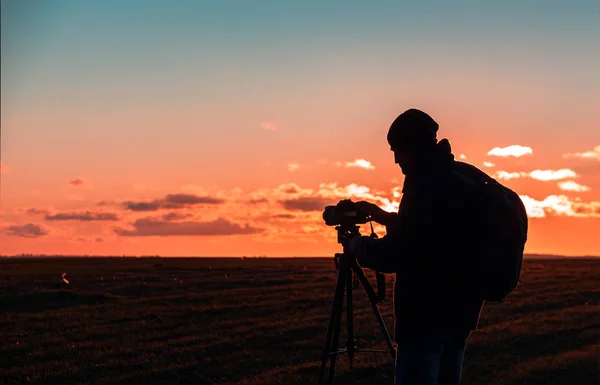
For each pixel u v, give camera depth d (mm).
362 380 14508
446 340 5848
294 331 22656
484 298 5789
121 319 26766
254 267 54500
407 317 5801
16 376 16812
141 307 30297
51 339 22125
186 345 20672
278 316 27016
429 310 5703
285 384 14188
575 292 32812
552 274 44188
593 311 25750
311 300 31422
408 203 5738
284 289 36875
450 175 5707
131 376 16469
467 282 5672
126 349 20031
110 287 37688
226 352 19594
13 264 60844
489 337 19344
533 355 16859
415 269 5727
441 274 5645
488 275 5621
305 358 18156
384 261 5773
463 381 13602
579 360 15211
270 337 21703
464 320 5797
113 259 75500
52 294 33562
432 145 5785
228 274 46438
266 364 17531
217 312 28516
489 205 5566
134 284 38938
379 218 6930
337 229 7254
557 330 20734
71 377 16562
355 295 32219
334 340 7738
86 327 24781
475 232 5602
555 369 14445
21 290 35219
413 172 5797
